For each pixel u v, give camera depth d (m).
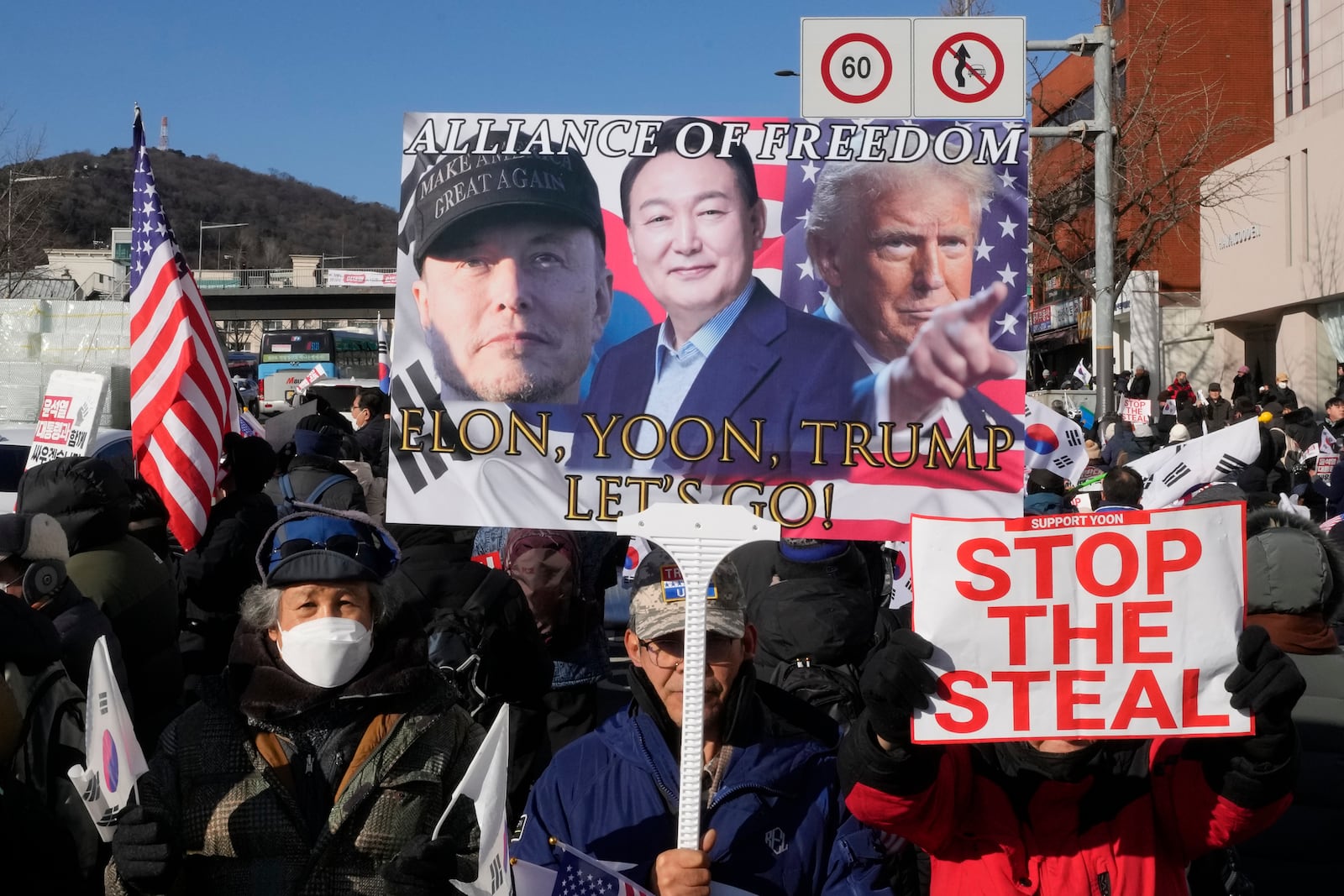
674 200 5.21
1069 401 28.97
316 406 9.49
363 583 3.03
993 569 2.82
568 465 5.23
